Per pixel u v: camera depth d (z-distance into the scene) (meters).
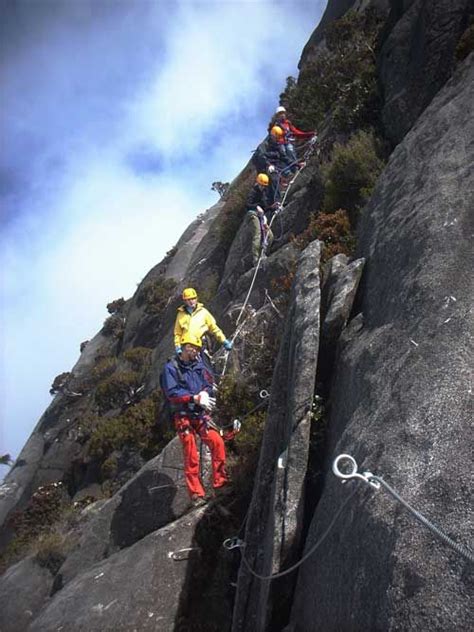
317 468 6.06
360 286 6.92
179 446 9.45
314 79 16.34
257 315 10.73
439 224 6.01
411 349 5.21
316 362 6.44
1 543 16.73
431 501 4.00
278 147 14.44
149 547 8.25
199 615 7.61
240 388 9.94
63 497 15.01
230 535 8.09
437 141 7.19
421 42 10.24
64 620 7.93
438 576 3.65
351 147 11.18
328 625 4.55
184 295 8.85
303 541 5.64
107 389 16.70
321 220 10.63
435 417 4.49
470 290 5.24
